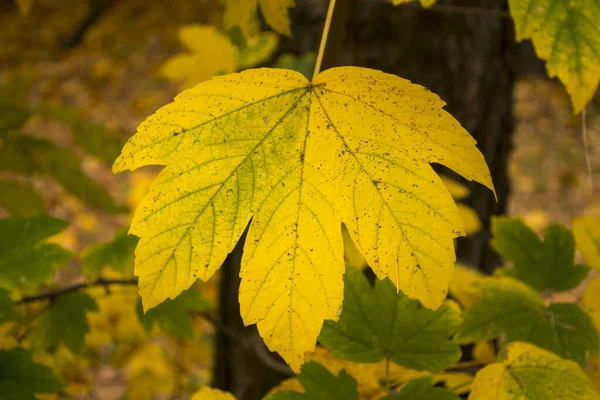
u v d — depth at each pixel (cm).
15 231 61
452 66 99
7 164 79
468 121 103
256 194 51
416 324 56
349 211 51
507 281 59
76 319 66
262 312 50
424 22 97
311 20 103
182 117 50
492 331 57
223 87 51
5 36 459
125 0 471
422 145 50
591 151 312
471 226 77
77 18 477
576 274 62
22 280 60
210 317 79
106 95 369
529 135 324
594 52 53
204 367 154
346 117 51
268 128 51
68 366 81
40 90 378
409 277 50
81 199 84
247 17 65
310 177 51
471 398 53
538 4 53
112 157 85
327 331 56
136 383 107
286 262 50
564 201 276
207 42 89
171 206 50
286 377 106
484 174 50
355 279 57
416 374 58
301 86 51
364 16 96
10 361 57
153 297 49
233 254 112
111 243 70
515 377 53
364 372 58
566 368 53
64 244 217
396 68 97
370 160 51
